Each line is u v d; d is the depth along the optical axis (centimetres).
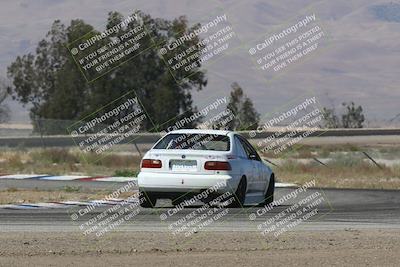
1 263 2258
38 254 2417
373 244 2709
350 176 7612
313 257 2395
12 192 4997
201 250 2538
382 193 5588
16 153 9544
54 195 4778
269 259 2355
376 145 14638
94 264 2261
